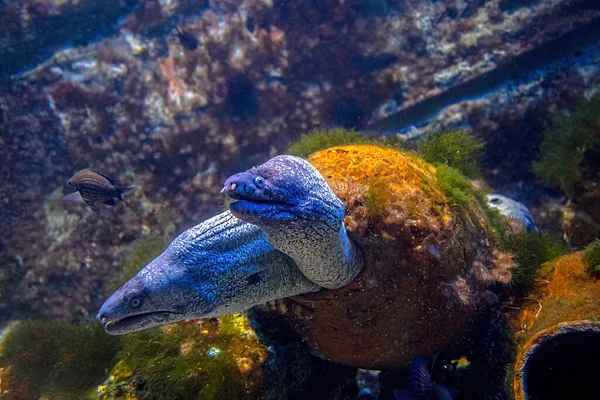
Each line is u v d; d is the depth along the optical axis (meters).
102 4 1.73
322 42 1.77
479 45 1.73
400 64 1.78
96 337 1.11
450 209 0.78
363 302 0.76
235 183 0.61
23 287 1.65
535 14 1.70
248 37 1.75
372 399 1.02
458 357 0.90
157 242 1.29
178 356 0.89
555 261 0.83
